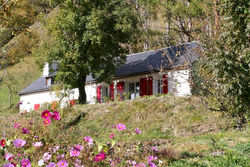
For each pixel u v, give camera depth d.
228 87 7.20
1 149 4.84
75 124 18.17
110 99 28.86
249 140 10.06
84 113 19.31
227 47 7.61
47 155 4.58
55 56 25.62
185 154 8.66
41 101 34.75
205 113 16.36
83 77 27.16
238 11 6.94
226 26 7.36
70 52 24.94
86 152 4.79
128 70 29.34
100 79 26.61
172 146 10.48
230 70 7.11
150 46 35.12
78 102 26.38
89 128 17.44
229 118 14.88
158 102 19.05
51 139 5.86
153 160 5.66
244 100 7.41
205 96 13.20
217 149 9.09
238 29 7.11
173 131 15.48
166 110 17.88
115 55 27.00
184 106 17.61
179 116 16.84
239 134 12.12
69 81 26.14
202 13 23.48
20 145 4.64
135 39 29.45
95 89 31.05
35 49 27.50
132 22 26.08
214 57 7.40
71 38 25.53
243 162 6.82
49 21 26.03
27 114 19.05
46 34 27.66
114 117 18.45
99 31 24.19
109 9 25.67
